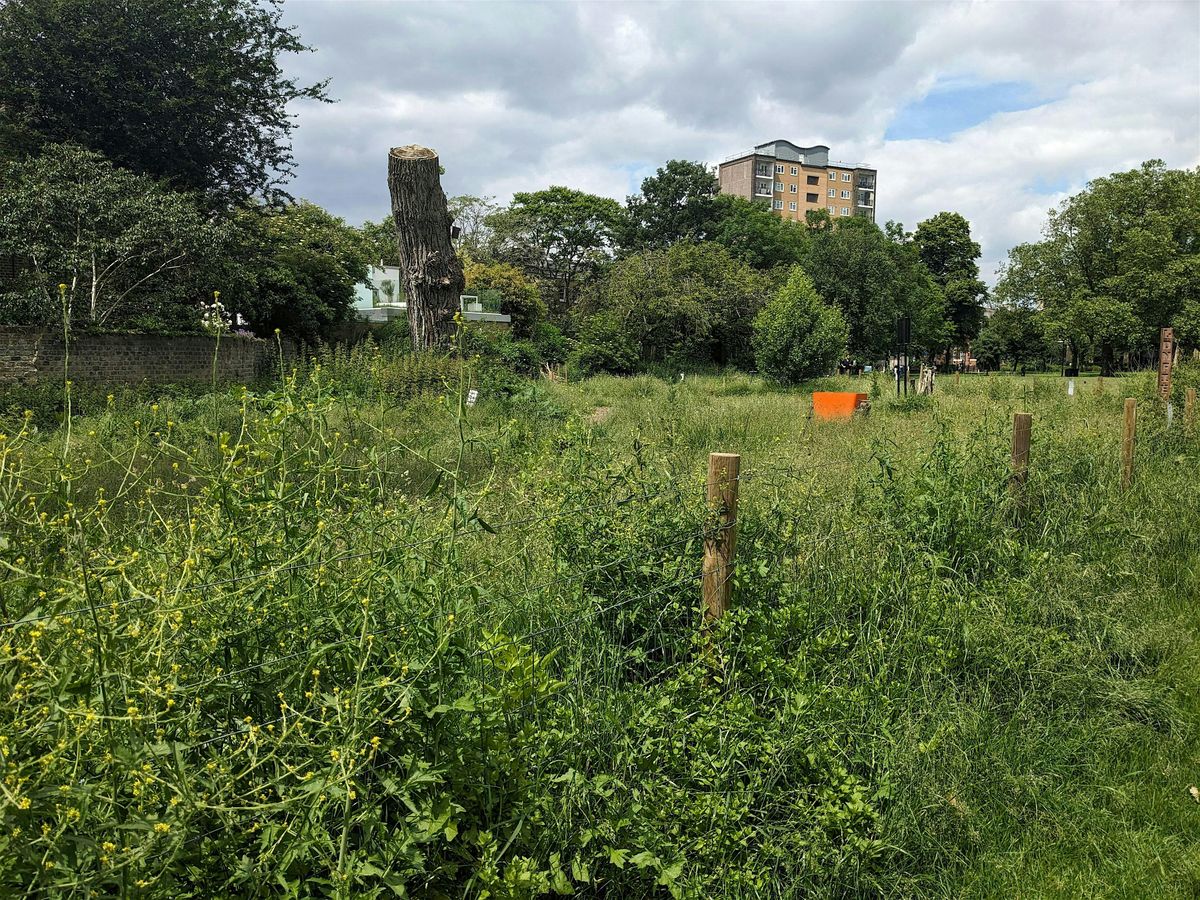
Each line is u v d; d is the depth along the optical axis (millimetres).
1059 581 5262
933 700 3953
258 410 2793
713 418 13820
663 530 3941
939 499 5527
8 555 2150
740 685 3625
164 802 1925
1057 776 3752
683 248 45781
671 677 3652
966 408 14977
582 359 35562
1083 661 4613
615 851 2645
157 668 1998
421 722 2357
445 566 2779
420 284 18719
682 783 3066
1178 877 3221
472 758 2422
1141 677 4586
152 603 2193
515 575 3729
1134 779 3801
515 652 2529
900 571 4836
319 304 32062
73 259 20000
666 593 3812
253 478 2559
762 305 45062
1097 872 3250
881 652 4090
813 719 3447
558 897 2672
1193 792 3701
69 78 25406
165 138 27859
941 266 82938
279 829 2039
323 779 1977
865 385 29562
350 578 2578
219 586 2285
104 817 1789
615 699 3178
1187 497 7523
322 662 2320
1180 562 6227
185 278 23828
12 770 1641
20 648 1908
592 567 3766
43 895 1690
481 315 34906
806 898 2908
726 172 120000
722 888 2812
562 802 2668
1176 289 58531
